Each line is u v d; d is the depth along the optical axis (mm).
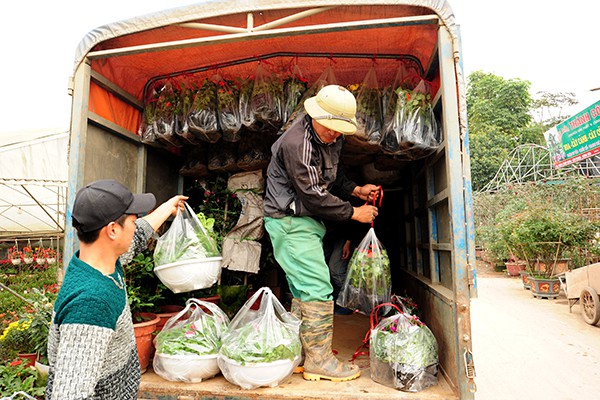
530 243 9164
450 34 2125
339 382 2170
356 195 2893
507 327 6309
